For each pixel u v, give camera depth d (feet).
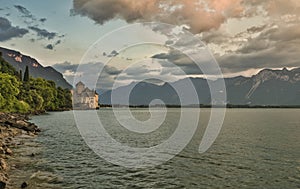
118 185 79.36
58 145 144.97
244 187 79.36
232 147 148.87
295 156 123.95
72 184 78.33
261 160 115.03
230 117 515.50
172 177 88.53
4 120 223.30
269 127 288.30
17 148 128.77
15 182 75.46
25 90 447.01
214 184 81.82
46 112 507.30
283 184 82.23
